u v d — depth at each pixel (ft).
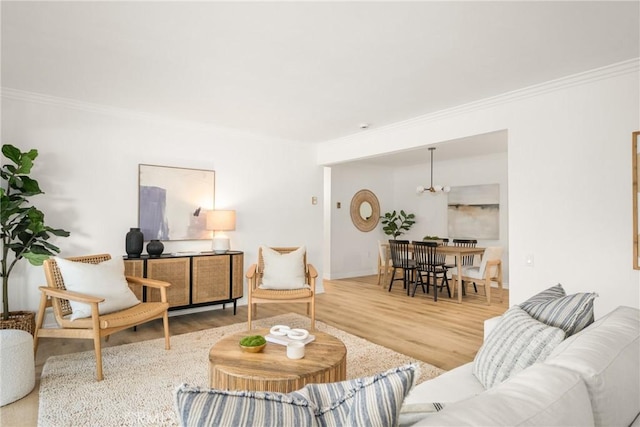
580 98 9.93
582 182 9.87
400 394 2.57
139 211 13.76
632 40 7.93
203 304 13.83
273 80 10.34
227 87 10.91
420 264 18.76
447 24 7.30
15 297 11.60
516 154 11.16
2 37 7.96
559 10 6.78
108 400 7.52
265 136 17.12
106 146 13.15
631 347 3.99
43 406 7.27
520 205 11.05
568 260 10.09
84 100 12.29
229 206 16.05
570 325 5.23
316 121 14.56
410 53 8.60
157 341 11.23
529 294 10.79
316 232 19.01
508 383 2.97
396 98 11.77
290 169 18.03
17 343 7.65
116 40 8.08
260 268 14.12
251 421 2.23
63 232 11.16
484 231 22.20
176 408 2.29
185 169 14.80
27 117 11.73
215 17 7.11
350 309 15.57
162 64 9.32
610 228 9.41
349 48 8.38
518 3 6.57
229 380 6.13
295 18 7.13
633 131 9.08
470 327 12.98
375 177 26.55
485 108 11.96
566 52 8.53
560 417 2.59
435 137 13.53
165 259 12.98
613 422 3.32
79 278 9.32
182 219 14.71
